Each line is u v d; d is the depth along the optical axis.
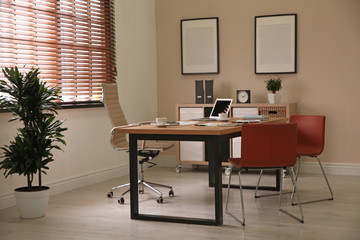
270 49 6.51
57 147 4.37
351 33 6.11
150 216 4.09
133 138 4.13
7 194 4.64
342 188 5.27
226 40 6.77
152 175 6.35
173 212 4.32
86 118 5.77
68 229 3.85
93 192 5.32
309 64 6.34
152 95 7.15
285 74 6.48
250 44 6.65
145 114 6.98
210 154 5.43
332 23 6.20
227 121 4.90
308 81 6.36
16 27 4.78
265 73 6.55
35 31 4.98
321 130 4.82
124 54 6.50
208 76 6.91
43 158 5.09
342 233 3.60
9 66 4.73
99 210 4.47
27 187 4.37
